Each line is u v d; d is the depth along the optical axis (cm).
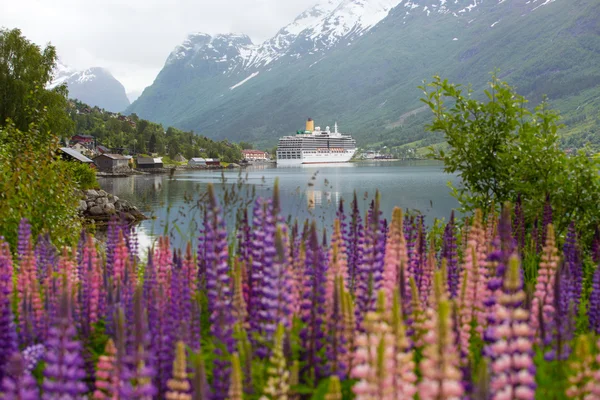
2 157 2016
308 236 994
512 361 511
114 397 548
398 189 10088
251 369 612
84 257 1028
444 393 442
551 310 802
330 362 662
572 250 1244
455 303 691
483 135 1755
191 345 705
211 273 788
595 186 1557
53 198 1953
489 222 1280
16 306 909
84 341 761
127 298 860
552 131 1677
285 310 675
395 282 757
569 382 590
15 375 540
